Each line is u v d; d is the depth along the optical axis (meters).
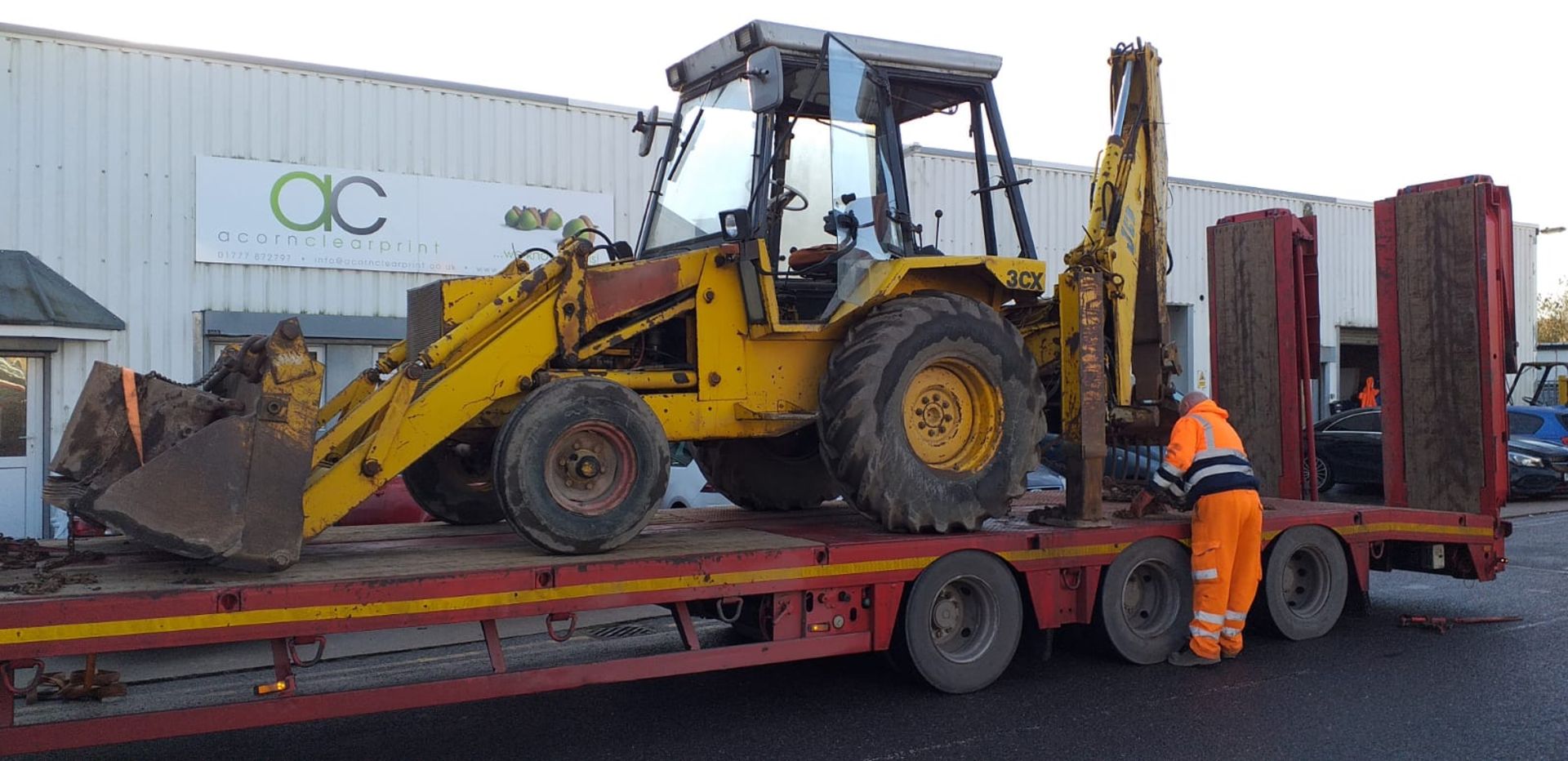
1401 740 5.27
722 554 5.31
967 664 6.09
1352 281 24.05
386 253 14.51
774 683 6.43
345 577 4.50
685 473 11.16
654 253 6.75
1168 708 5.82
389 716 5.84
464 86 14.99
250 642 4.35
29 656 3.88
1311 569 7.57
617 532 5.30
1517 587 9.48
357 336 14.25
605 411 5.30
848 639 5.71
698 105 6.83
